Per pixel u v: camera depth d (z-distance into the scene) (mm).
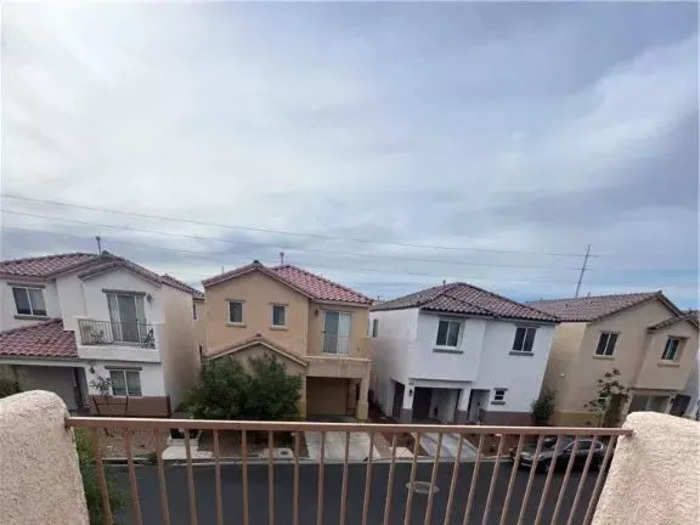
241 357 10922
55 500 1638
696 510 1773
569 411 13523
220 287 11484
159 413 11383
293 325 11891
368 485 2240
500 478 8781
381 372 14930
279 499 7340
